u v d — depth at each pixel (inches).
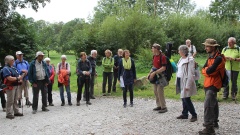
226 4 1865.2
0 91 306.5
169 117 256.1
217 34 1098.7
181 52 232.7
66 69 349.7
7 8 842.8
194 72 230.8
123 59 315.9
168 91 396.8
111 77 405.4
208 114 193.3
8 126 249.3
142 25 896.3
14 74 287.3
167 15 1061.1
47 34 1958.7
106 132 216.7
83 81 339.0
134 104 331.0
